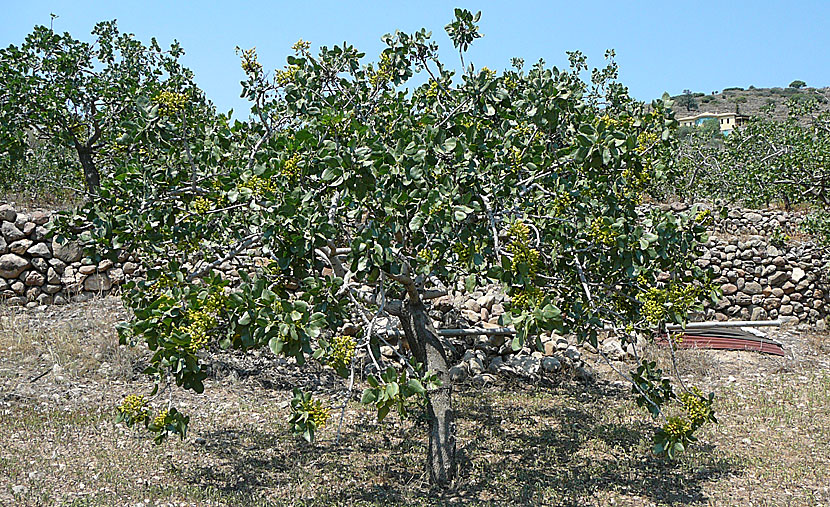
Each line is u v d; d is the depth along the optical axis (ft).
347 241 15.16
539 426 21.86
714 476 17.90
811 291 38.22
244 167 14.96
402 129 15.23
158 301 12.63
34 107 32.32
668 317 14.38
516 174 14.56
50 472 16.26
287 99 16.15
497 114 15.90
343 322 15.61
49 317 29.04
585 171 13.96
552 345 29.01
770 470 18.25
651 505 16.11
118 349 25.25
